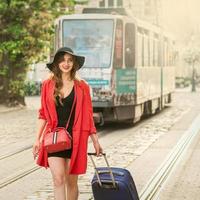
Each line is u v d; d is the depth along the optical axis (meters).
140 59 24.33
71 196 7.70
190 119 27.08
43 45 32.53
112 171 7.61
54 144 7.24
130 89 23.12
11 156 15.57
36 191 10.74
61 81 7.41
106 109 22.95
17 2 30.97
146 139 19.28
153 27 27.83
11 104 33.81
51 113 7.39
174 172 12.83
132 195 7.53
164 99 32.81
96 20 22.59
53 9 32.56
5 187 11.20
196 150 16.47
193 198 10.11
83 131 7.43
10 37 32.47
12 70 33.75
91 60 22.48
